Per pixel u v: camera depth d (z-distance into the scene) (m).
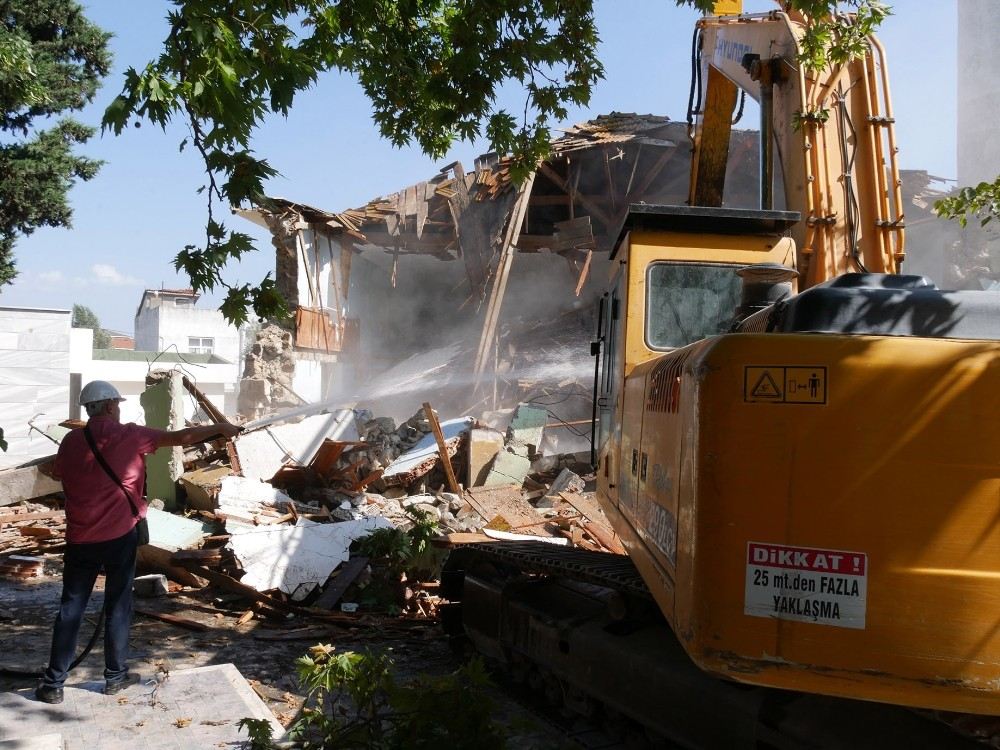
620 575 4.99
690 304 5.08
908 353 2.74
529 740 5.09
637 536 4.38
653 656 4.44
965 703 2.59
